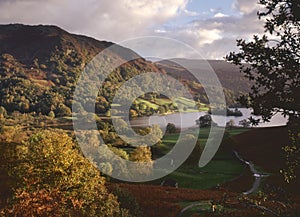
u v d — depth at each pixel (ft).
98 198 77.77
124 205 90.99
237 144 220.64
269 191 34.01
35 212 65.26
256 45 31.89
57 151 82.94
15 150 96.63
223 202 35.45
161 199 107.96
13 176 82.69
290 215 31.48
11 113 469.16
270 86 31.32
